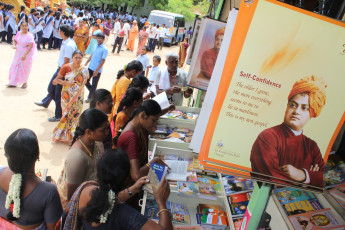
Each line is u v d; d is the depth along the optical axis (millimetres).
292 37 1327
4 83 7902
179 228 2473
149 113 2707
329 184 2297
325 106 1374
